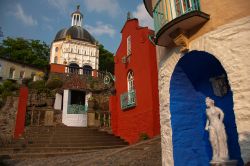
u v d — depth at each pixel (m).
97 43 53.03
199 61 5.78
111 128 18.11
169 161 5.67
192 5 5.53
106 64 53.94
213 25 4.95
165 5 6.32
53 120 19.77
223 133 4.95
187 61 5.78
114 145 14.33
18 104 15.97
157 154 9.00
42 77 32.34
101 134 16.16
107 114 20.70
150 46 14.38
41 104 21.27
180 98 6.00
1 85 25.17
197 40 5.23
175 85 6.03
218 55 4.74
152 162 7.97
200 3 5.35
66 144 13.33
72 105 22.52
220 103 5.62
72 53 49.28
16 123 15.42
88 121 20.89
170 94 5.93
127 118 15.70
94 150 12.98
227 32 4.67
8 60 32.72
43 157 11.48
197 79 6.26
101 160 9.27
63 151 12.59
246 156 3.96
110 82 27.36
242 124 4.12
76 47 50.12
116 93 18.06
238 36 4.49
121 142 14.96
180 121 5.86
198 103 6.13
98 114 21.20
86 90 25.55
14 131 15.26
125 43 17.56
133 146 11.13
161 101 6.33
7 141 13.31
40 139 13.69
